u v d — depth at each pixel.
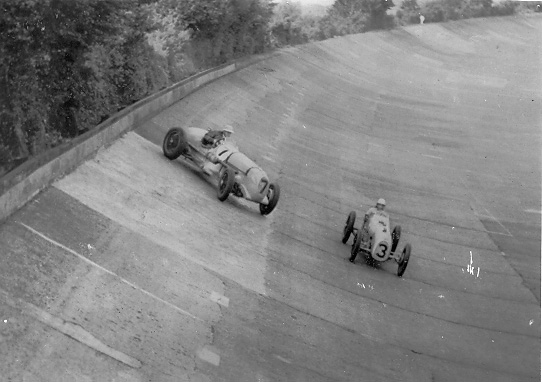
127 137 18.80
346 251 18.70
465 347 15.36
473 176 30.88
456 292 18.33
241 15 36.94
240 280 14.50
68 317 10.34
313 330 13.82
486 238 23.19
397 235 18.25
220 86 30.45
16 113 13.85
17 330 9.53
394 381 13.03
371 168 28.95
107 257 12.45
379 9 70.44
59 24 15.44
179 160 19.59
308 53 49.09
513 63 70.50
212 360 11.33
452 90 53.12
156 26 21.92
